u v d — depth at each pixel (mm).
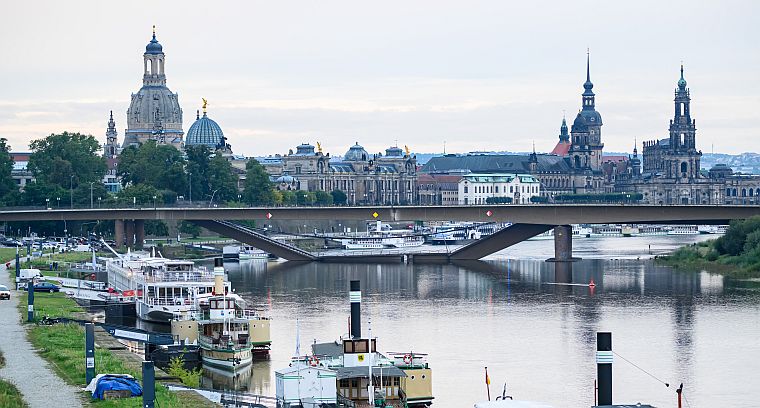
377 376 168125
